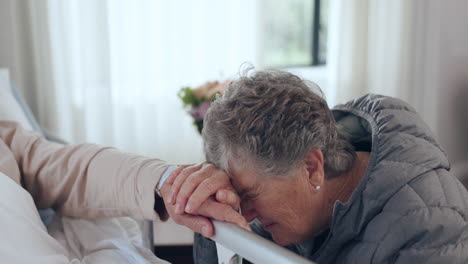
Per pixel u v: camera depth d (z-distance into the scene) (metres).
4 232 0.79
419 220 0.79
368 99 1.03
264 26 2.88
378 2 2.86
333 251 0.88
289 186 0.79
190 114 1.71
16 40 2.39
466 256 0.77
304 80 0.85
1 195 0.87
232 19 2.82
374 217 0.83
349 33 2.91
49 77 2.52
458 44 3.01
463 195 0.85
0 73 1.72
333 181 0.89
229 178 0.78
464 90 3.12
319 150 0.79
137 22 2.66
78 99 2.63
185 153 2.84
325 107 0.80
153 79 2.75
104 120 2.64
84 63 2.58
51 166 1.07
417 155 0.87
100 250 0.96
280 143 0.74
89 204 1.02
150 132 2.79
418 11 2.85
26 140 1.14
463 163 3.19
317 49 3.36
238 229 0.66
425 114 2.93
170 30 2.71
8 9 2.33
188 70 2.78
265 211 0.82
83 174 1.03
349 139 1.04
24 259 0.77
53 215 1.13
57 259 0.83
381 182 0.84
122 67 2.66
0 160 1.05
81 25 2.54
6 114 1.52
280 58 3.32
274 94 0.75
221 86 1.68
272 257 0.57
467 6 3.01
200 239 1.08
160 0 2.68
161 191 0.89
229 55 2.83
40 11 2.46
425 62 2.89
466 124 3.19
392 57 2.90
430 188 0.83
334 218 0.84
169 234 1.80
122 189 0.95
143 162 0.97
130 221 1.11
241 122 0.74
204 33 2.77
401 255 0.78
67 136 2.64
